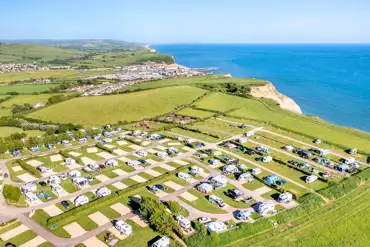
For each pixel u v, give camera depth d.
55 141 114.44
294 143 116.56
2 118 144.88
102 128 139.12
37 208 71.38
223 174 89.75
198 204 73.88
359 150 108.94
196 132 129.00
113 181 85.19
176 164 96.62
